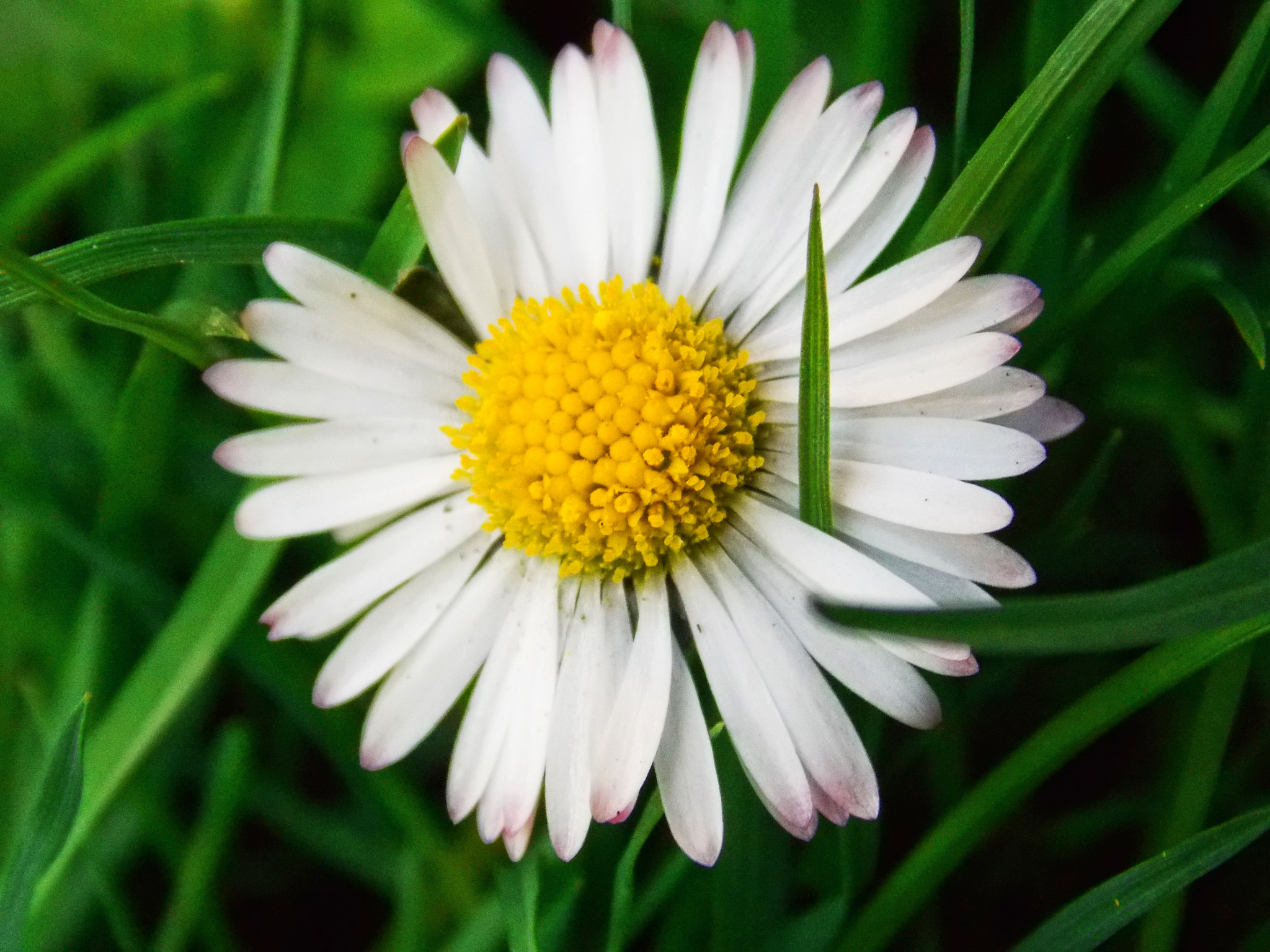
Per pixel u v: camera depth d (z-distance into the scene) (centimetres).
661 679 6
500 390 7
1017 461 6
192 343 7
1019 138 6
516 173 7
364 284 7
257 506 7
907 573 6
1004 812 6
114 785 7
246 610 7
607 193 7
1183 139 7
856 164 6
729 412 6
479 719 6
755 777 6
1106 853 7
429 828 7
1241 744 7
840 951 7
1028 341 7
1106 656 7
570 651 6
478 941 7
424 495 7
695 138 7
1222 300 7
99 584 7
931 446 6
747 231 7
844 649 6
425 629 7
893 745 7
